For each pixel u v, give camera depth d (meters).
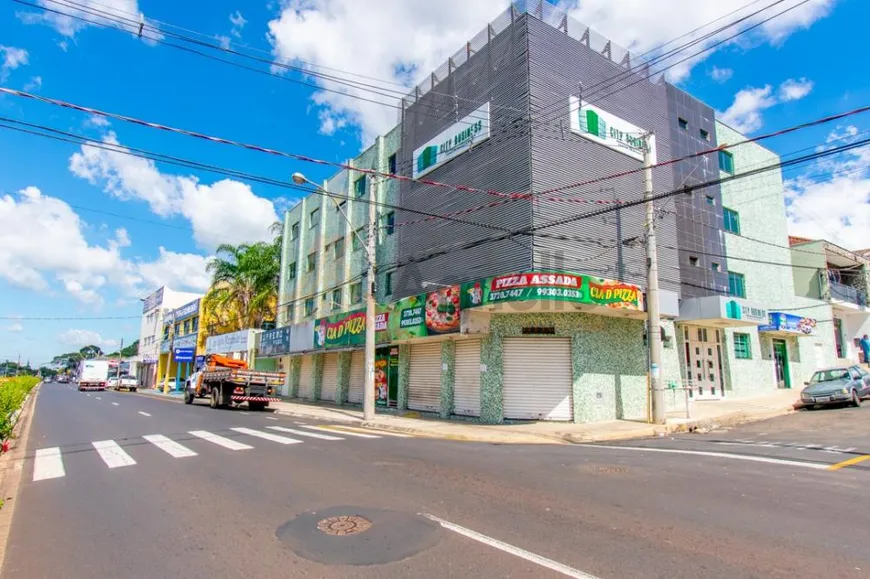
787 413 18.08
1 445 10.85
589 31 19.61
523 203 16.98
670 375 19.59
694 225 22.30
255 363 37.16
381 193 25.64
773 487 7.36
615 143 19.38
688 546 4.95
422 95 23.16
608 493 6.99
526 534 5.30
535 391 17.06
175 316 60.00
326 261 31.62
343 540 5.16
